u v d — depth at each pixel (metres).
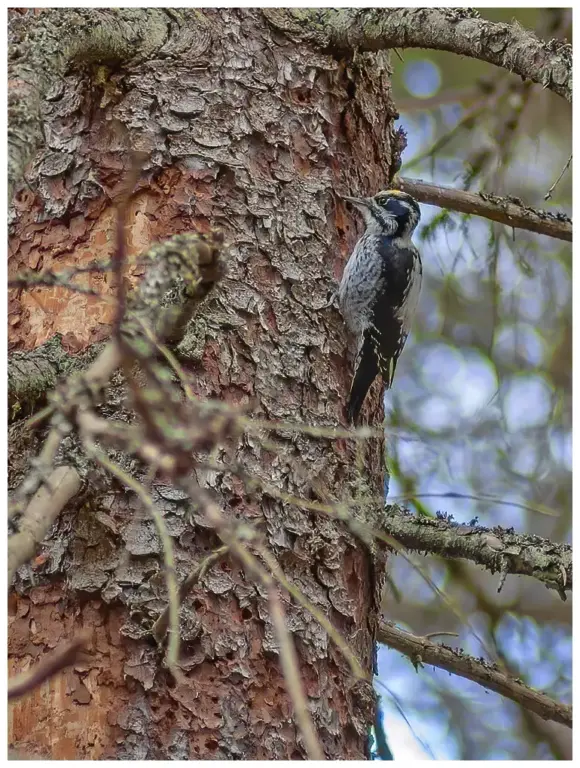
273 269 8.40
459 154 15.28
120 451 7.38
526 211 10.28
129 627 7.16
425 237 11.81
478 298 15.66
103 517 7.29
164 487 7.40
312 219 8.75
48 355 7.45
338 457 8.38
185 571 7.26
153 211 8.13
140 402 4.75
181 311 6.73
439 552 8.38
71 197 8.19
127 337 5.82
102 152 8.25
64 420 5.45
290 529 7.77
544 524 13.98
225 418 4.95
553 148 15.20
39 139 6.66
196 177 8.25
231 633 7.32
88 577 7.23
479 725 13.98
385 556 8.83
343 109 9.41
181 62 8.45
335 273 8.95
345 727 7.82
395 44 8.77
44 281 5.54
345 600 8.02
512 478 14.12
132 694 7.07
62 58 7.50
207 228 8.17
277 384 8.12
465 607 14.73
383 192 10.15
